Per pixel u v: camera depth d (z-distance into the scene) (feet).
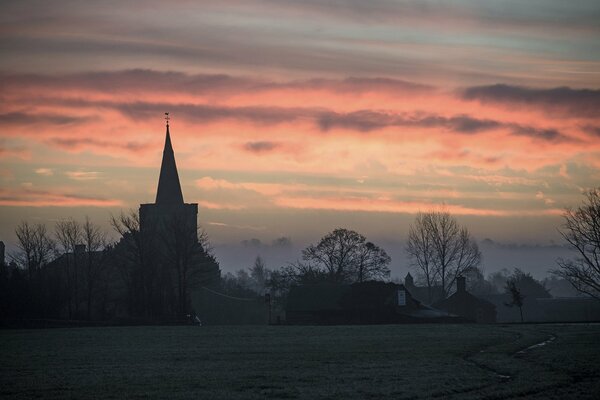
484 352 207.41
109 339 278.46
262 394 133.69
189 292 470.80
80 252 483.10
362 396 130.11
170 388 143.02
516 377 152.05
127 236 469.16
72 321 372.99
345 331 314.35
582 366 166.71
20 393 141.08
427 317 436.76
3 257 517.14
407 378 152.25
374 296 445.37
